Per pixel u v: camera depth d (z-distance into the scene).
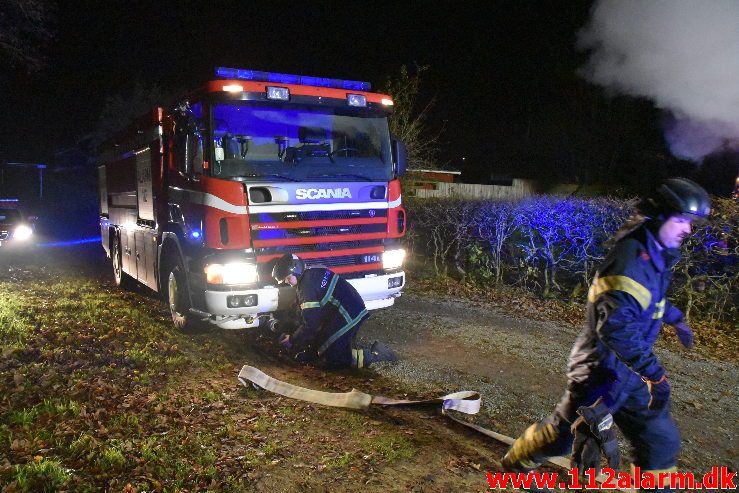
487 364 6.25
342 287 5.96
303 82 6.79
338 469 3.88
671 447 3.01
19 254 15.64
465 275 11.12
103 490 3.54
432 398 5.23
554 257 10.31
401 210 7.12
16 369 5.47
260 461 3.95
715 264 8.72
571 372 3.08
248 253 6.11
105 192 11.88
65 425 4.32
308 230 6.39
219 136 6.18
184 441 4.18
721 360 7.04
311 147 6.61
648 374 2.74
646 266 2.82
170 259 7.39
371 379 5.73
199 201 6.23
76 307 8.39
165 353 6.28
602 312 2.79
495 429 4.61
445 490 3.67
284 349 6.66
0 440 4.05
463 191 21.23
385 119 7.14
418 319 8.12
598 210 9.53
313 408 4.88
